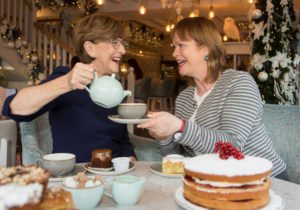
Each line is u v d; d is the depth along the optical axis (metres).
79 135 1.53
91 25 1.52
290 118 1.76
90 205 0.86
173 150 1.54
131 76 4.66
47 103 1.32
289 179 1.68
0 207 0.51
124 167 1.22
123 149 1.70
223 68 1.58
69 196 0.66
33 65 5.84
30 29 6.25
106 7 7.54
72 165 1.11
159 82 8.41
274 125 1.78
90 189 0.85
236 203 0.81
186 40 1.53
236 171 0.81
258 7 2.99
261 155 1.45
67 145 1.53
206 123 1.47
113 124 1.59
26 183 0.53
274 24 2.91
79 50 1.58
